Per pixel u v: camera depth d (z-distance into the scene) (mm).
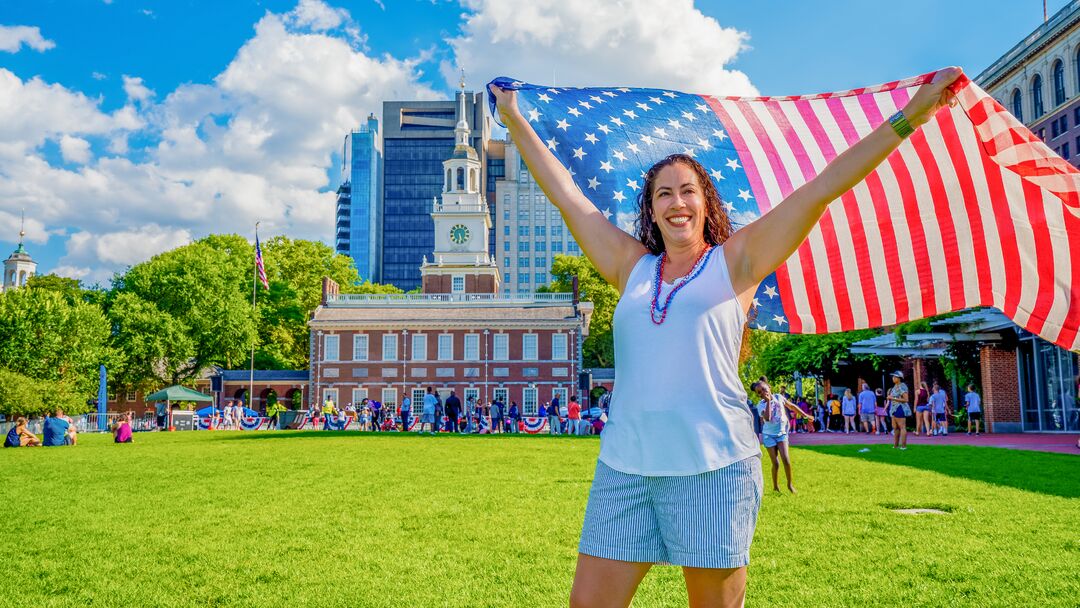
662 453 2900
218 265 67625
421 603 5605
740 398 3029
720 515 2852
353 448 22125
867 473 14148
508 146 186500
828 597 5605
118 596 5836
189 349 62125
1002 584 5918
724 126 5262
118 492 11609
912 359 42062
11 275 133500
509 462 16859
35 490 11922
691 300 3004
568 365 64125
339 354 64875
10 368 52750
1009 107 73375
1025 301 4906
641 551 2945
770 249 3010
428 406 42469
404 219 196000
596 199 4805
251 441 26938
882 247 5328
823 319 5512
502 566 6676
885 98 5348
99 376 56312
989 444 24047
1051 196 4711
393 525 8641
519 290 179000
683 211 3178
